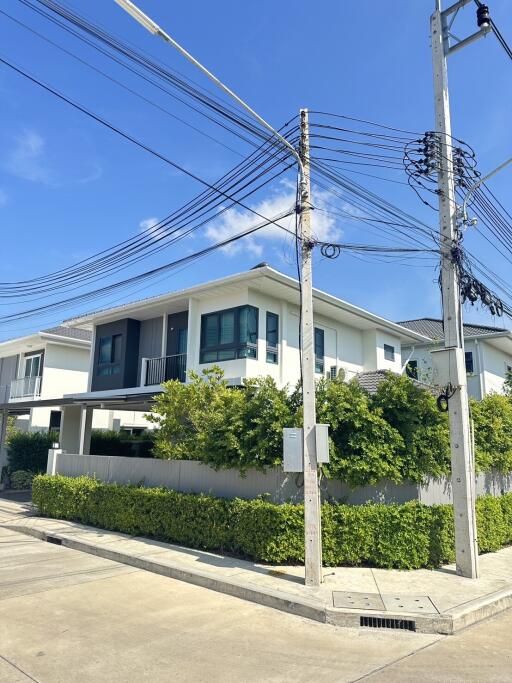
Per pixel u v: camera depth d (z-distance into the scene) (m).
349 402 9.55
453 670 5.14
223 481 10.79
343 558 8.88
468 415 9.04
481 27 9.33
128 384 20.84
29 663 5.09
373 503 9.55
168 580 8.41
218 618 6.63
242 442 9.95
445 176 9.53
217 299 17.94
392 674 5.03
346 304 19.12
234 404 10.61
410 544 8.81
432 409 9.96
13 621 6.29
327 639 6.01
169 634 6.00
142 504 11.52
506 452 12.19
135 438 23.61
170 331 20.22
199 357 17.94
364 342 22.83
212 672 5.01
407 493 9.77
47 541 11.76
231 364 16.97
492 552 10.50
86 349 28.39
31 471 21.27
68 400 18.08
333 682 4.83
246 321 16.92
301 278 8.54
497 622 6.76
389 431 9.38
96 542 10.78
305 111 9.00
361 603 6.88
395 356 23.95
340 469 9.27
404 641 6.00
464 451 8.73
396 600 7.04
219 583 7.87
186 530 10.44
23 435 21.83
